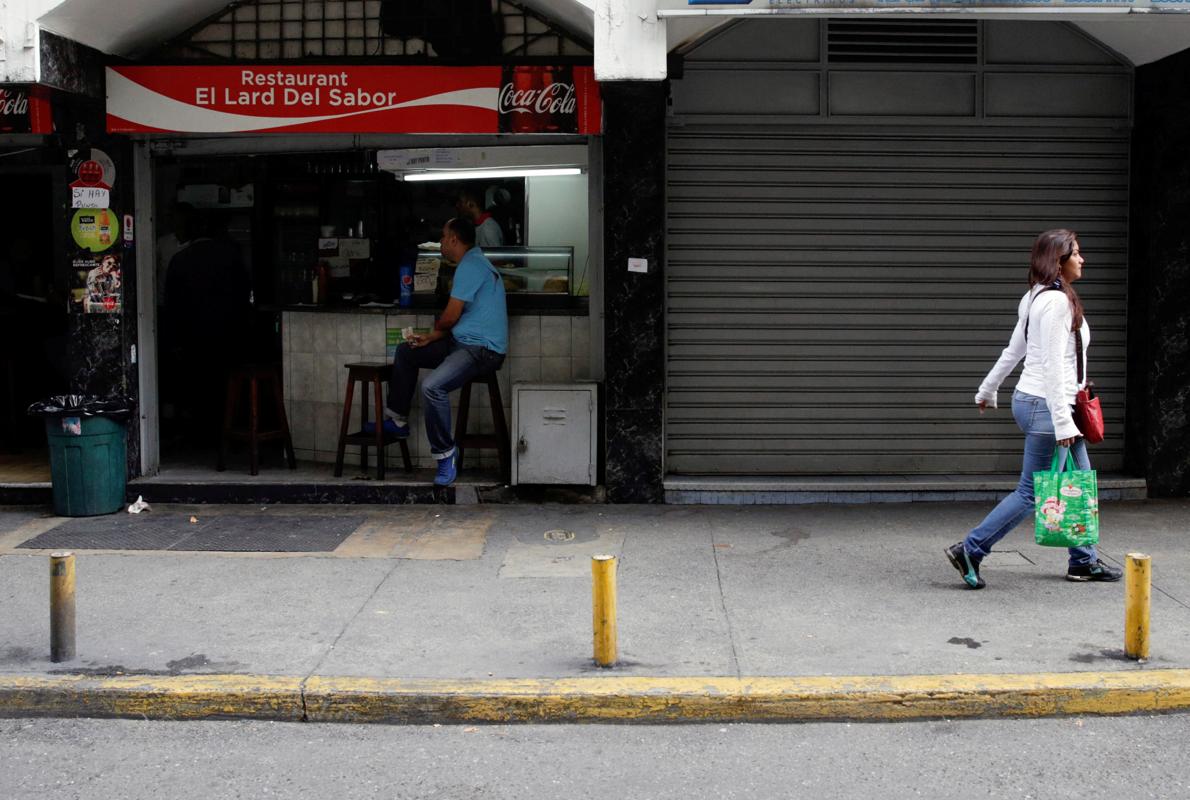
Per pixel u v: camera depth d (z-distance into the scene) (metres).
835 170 8.67
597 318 8.89
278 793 4.59
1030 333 6.35
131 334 8.80
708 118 8.59
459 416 8.96
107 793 4.60
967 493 8.69
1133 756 4.83
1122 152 8.71
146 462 9.06
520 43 8.34
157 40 8.44
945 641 5.82
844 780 4.64
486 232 9.27
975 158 8.68
